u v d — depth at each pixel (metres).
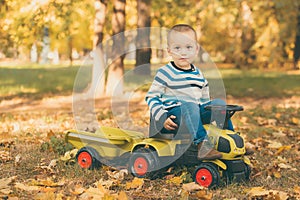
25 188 4.79
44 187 4.87
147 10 14.83
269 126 9.32
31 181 5.12
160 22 18.48
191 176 5.22
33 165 5.78
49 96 15.38
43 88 18.23
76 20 15.71
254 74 23.69
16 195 4.62
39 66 35.50
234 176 5.14
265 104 13.63
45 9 12.16
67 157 5.92
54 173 5.43
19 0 12.30
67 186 4.96
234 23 19.62
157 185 5.09
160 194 4.78
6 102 13.63
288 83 19.89
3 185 4.87
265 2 18.16
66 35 14.94
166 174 5.42
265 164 6.13
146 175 5.23
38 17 12.30
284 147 6.97
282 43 22.05
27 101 13.93
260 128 8.95
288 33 21.00
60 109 12.05
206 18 17.86
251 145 7.16
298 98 15.36
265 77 22.44
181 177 5.20
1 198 4.51
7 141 7.07
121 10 13.54
